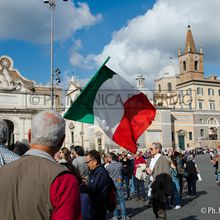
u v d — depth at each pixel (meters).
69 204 2.72
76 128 74.69
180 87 95.12
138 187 16.16
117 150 65.44
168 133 75.81
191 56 97.50
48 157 3.00
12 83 62.62
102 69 8.43
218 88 92.88
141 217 12.11
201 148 77.25
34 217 2.71
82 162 7.88
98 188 6.64
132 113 8.65
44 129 3.07
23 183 2.80
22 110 61.59
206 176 27.52
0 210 2.78
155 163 9.55
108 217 12.57
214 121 85.31
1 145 4.05
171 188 9.34
